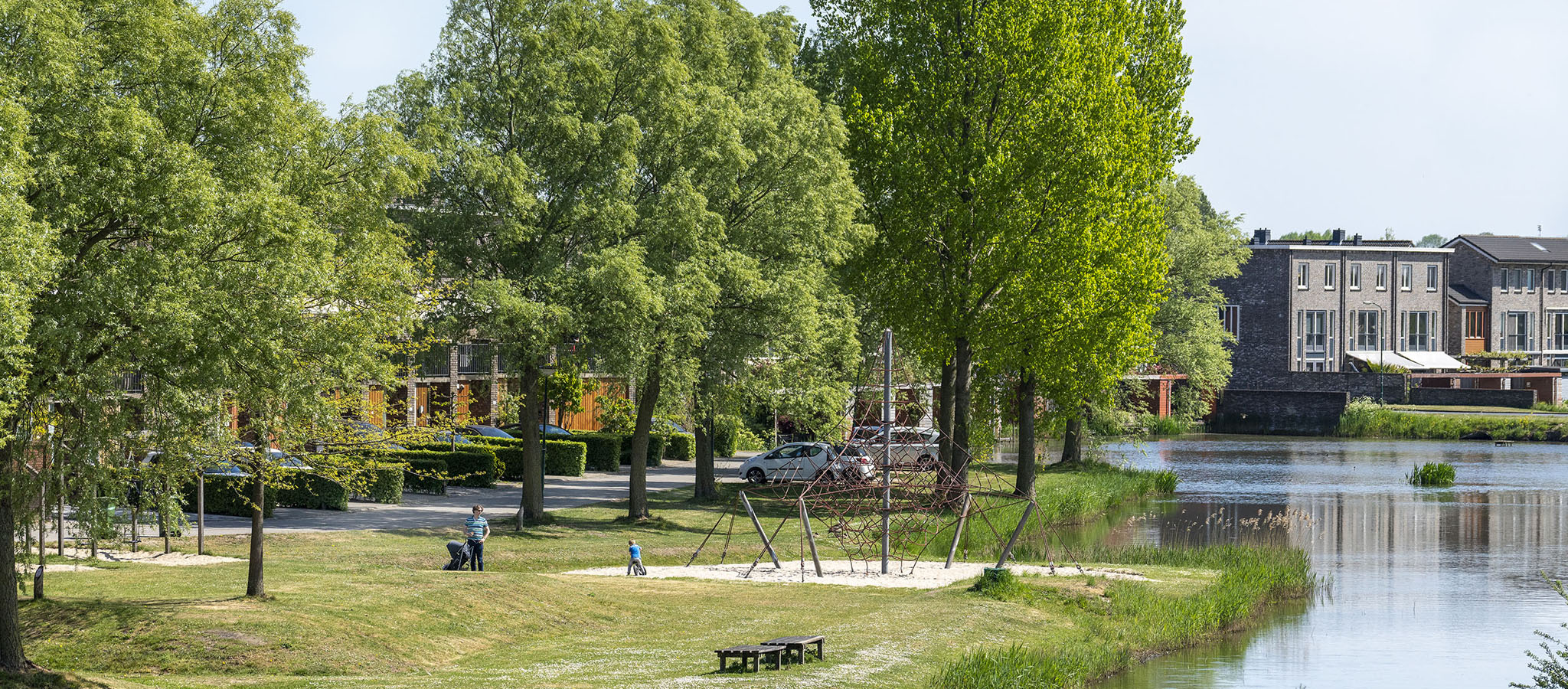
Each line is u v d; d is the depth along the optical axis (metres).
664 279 30.48
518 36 31.19
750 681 17.02
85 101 14.64
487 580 23.02
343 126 19.47
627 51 32.12
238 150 16.56
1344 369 106.75
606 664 18.19
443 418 30.69
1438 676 21.86
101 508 16.00
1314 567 34.25
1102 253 39.28
